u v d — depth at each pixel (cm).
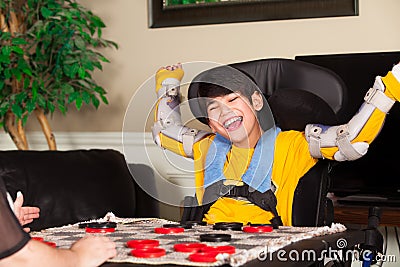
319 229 204
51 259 157
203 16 357
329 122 237
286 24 343
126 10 375
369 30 330
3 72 345
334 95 248
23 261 155
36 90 332
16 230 155
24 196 274
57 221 282
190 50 361
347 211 302
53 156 293
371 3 329
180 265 154
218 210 235
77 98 341
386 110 221
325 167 236
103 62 380
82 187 293
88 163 303
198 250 167
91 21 350
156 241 178
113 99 379
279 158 235
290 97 241
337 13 334
